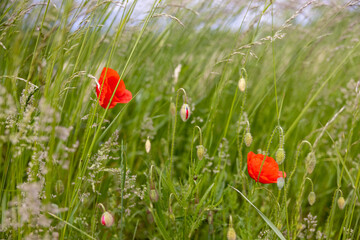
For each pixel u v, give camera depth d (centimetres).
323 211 100
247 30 93
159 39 121
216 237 90
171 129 108
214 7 129
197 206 80
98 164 81
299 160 102
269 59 123
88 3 78
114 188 91
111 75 80
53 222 82
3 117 73
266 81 118
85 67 88
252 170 79
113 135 84
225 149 95
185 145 109
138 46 109
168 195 84
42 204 71
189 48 134
